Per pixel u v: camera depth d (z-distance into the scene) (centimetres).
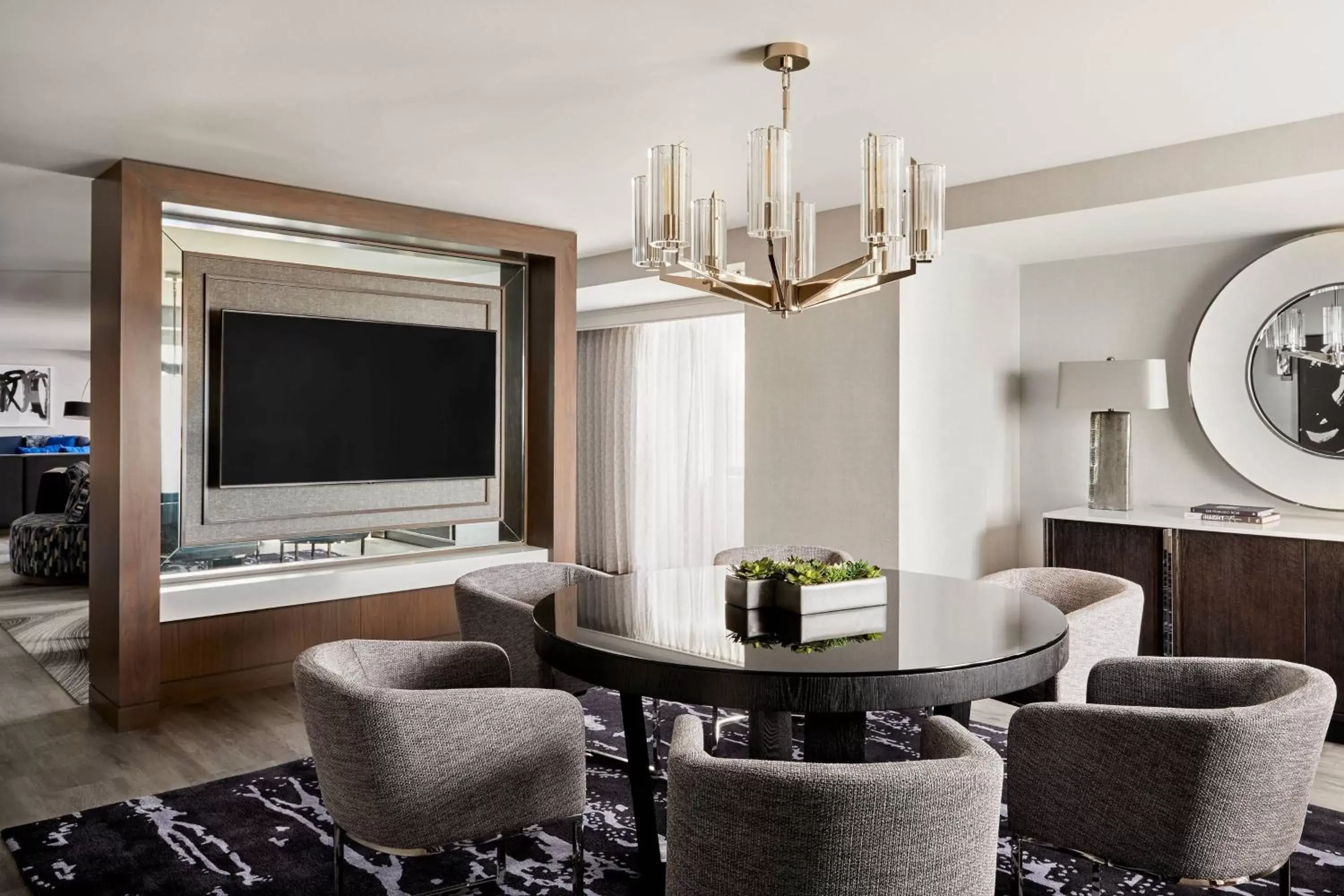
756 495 525
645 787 248
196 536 422
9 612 612
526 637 295
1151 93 309
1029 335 520
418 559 495
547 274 528
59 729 379
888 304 461
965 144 366
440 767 204
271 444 442
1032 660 210
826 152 377
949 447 484
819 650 212
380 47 269
